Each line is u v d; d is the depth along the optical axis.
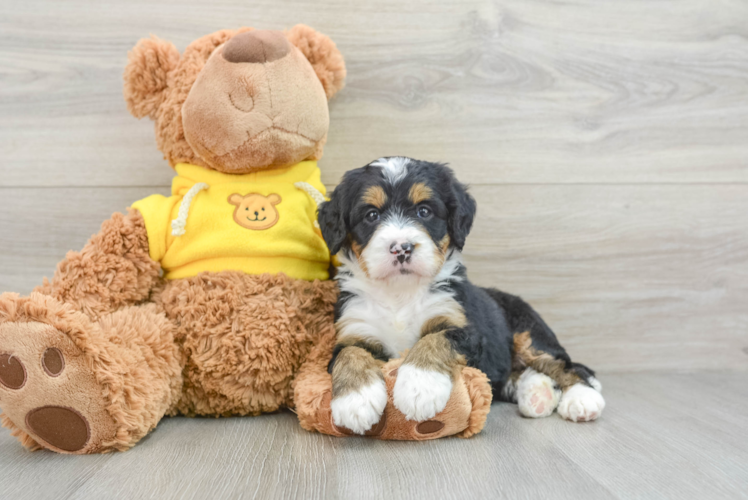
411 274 1.97
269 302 2.11
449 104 2.88
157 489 1.47
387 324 2.11
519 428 2.03
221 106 2.07
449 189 2.18
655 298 3.00
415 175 2.13
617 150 2.96
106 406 1.73
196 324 2.07
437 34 2.85
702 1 2.96
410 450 1.77
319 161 2.84
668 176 2.98
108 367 1.74
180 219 2.16
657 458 1.72
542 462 1.67
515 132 2.91
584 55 2.93
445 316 2.07
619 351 3.00
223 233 2.17
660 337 2.99
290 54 2.16
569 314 2.97
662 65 2.96
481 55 2.88
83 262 2.04
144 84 2.28
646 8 2.94
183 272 2.20
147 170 2.79
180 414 2.20
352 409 1.70
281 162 2.27
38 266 2.75
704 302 3.00
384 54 2.84
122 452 1.77
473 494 1.44
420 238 1.98
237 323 2.09
